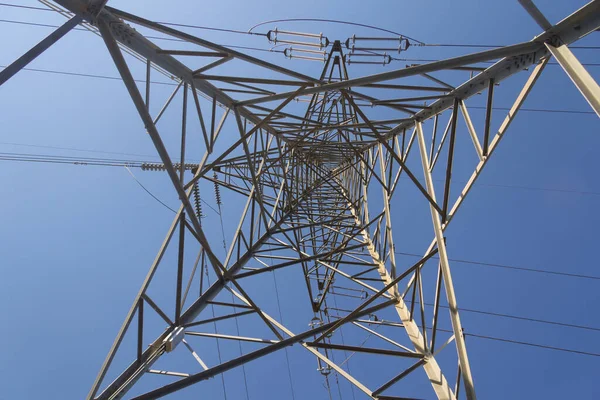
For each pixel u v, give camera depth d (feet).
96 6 14.94
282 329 25.43
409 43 26.18
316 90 20.65
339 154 54.80
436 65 17.44
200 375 21.74
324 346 23.27
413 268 23.79
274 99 23.66
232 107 26.71
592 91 12.55
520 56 17.76
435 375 20.89
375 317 35.94
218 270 25.18
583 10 13.67
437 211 22.50
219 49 18.84
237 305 26.94
